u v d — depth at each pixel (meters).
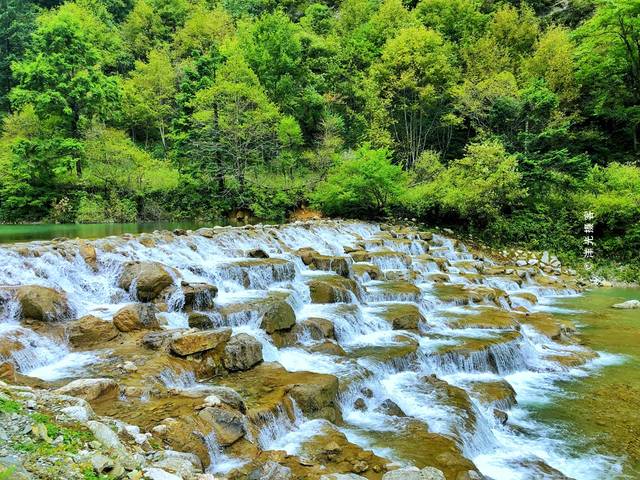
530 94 33.28
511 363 13.00
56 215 29.81
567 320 18.20
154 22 61.00
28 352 8.69
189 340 9.32
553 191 31.28
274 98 41.41
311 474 6.27
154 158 39.38
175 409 7.07
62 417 5.48
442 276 21.02
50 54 32.00
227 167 34.44
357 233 27.11
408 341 12.70
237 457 6.59
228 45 43.84
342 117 42.97
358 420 8.94
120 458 4.89
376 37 49.00
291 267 16.22
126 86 43.59
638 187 29.31
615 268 26.86
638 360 13.88
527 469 7.98
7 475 3.91
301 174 37.81
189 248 16.70
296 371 9.68
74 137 32.66
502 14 45.44
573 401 11.02
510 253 28.89
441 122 38.91
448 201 30.53
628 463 8.31
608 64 36.56
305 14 60.44
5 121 32.28
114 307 11.70
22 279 11.25
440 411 9.32
